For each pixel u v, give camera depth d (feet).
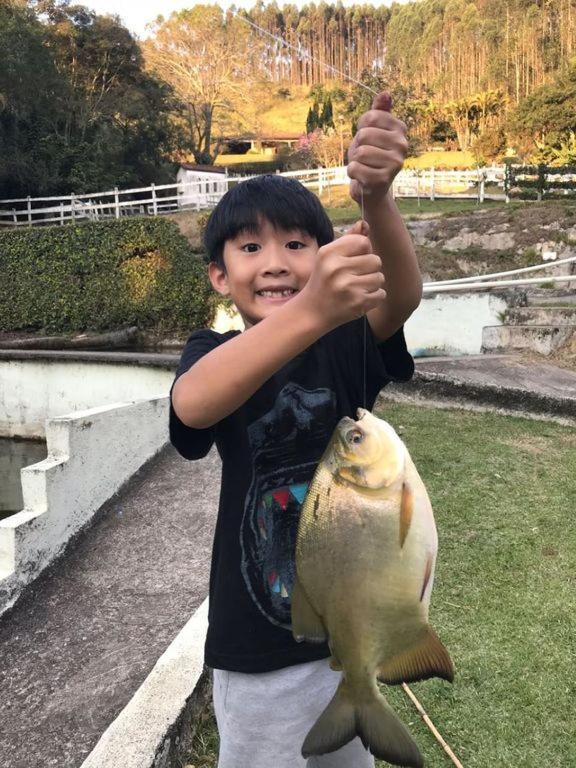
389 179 4.85
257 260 5.51
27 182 93.04
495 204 66.85
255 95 194.18
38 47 93.76
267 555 5.61
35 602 12.51
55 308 55.06
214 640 5.65
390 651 4.49
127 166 111.96
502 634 10.29
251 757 5.55
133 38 122.11
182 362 5.72
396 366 6.04
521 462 17.37
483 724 8.53
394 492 4.37
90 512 15.38
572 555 12.54
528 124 109.60
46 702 9.58
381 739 4.32
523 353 28.14
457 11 203.10
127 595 12.48
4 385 34.81
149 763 7.44
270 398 5.79
